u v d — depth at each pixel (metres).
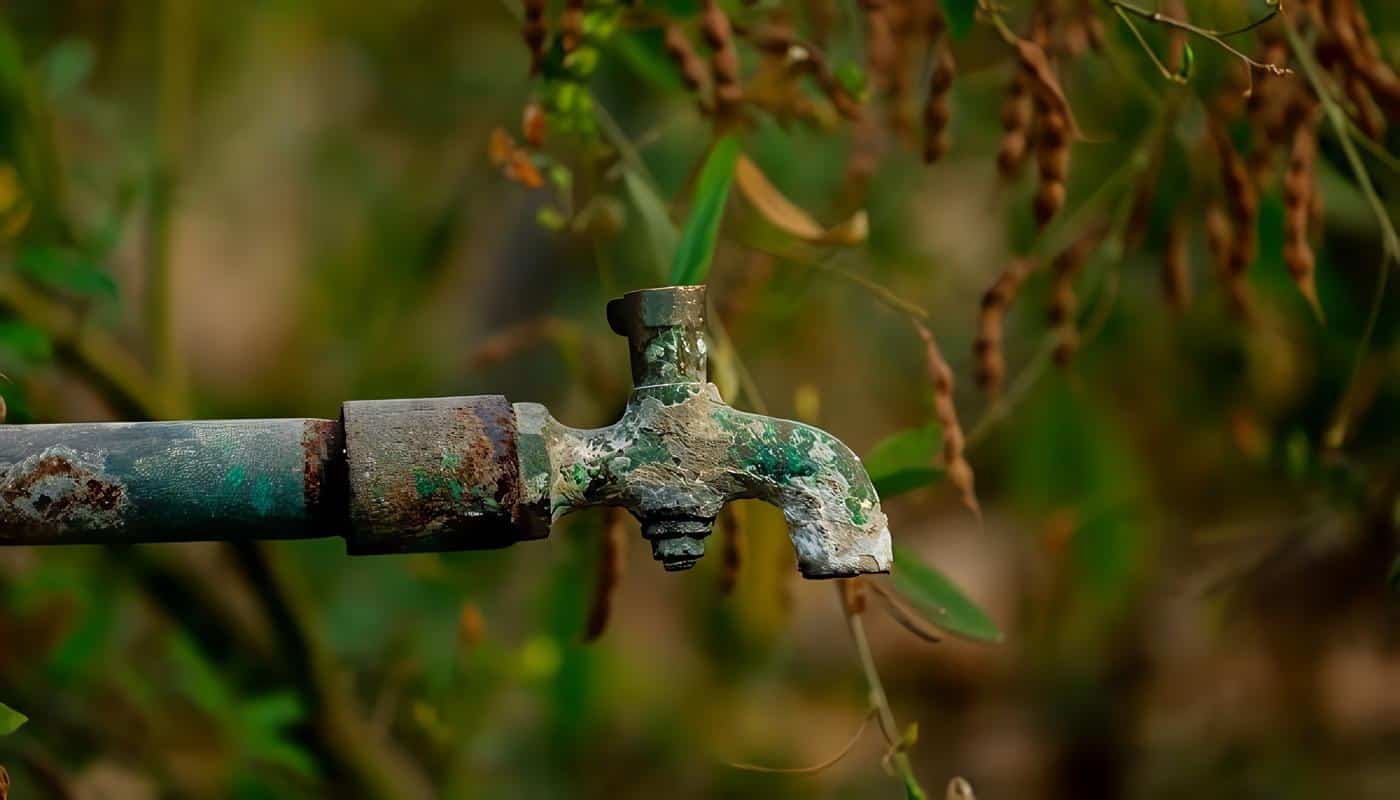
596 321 1.85
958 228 1.84
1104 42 1.14
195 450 0.95
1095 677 2.11
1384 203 1.22
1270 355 1.53
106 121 1.52
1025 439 1.64
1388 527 1.33
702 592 1.96
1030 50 1.08
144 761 1.47
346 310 2.18
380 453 0.94
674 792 1.99
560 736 1.81
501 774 1.87
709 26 1.08
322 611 1.69
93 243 1.25
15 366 1.22
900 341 1.86
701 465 0.95
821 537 0.95
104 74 1.70
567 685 1.54
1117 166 1.33
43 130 1.24
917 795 1.08
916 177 1.67
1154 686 2.07
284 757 1.31
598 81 1.58
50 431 0.95
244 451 0.95
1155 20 1.07
